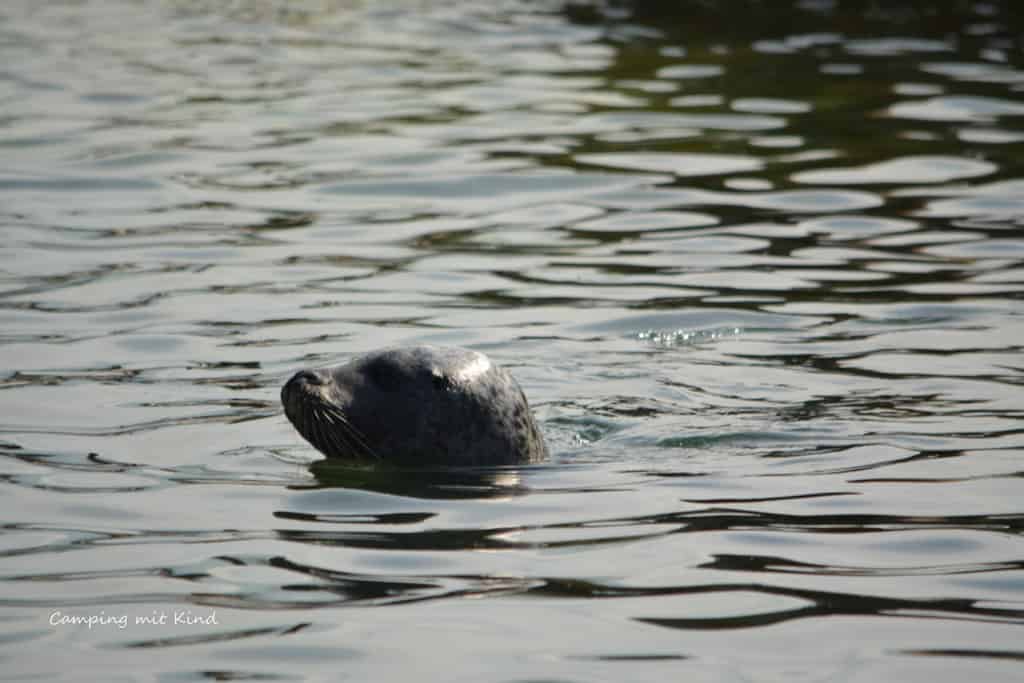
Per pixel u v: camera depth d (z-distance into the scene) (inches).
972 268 761.6
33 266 765.3
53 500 469.7
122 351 638.5
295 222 861.2
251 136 1061.1
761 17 1501.0
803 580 402.3
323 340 657.6
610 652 356.8
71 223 850.1
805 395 586.9
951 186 914.1
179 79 1262.3
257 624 373.1
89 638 365.1
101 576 405.4
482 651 357.1
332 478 497.0
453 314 699.4
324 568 411.2
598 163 983.6
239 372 613.9
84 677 343.6
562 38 1435.8
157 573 407.5
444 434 518.9
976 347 642.8
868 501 466.9
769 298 721.6
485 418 523.2
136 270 762.8
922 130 1043.9
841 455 514.6
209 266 773.3
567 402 583.8
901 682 340.8
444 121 1102.4
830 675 344.5
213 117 1119.6
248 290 733.3
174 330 668.1
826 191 911.7
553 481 495.5
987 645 360.5
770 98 1149.1
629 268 774.5
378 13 1633.9
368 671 346.9
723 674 344.8
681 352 646.5
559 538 436.1
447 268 776.3
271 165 985.5
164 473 498.6
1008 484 480.4
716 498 472.4
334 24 1562.5
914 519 449.7
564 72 1269.7
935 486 480.4
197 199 906.1
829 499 469.4
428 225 856.9
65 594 392.8
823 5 1542.8
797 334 668.1
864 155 987.9
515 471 508.7
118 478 492.7
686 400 584.4
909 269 762.8
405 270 772.0
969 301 708.7
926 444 524.1
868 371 614.5
